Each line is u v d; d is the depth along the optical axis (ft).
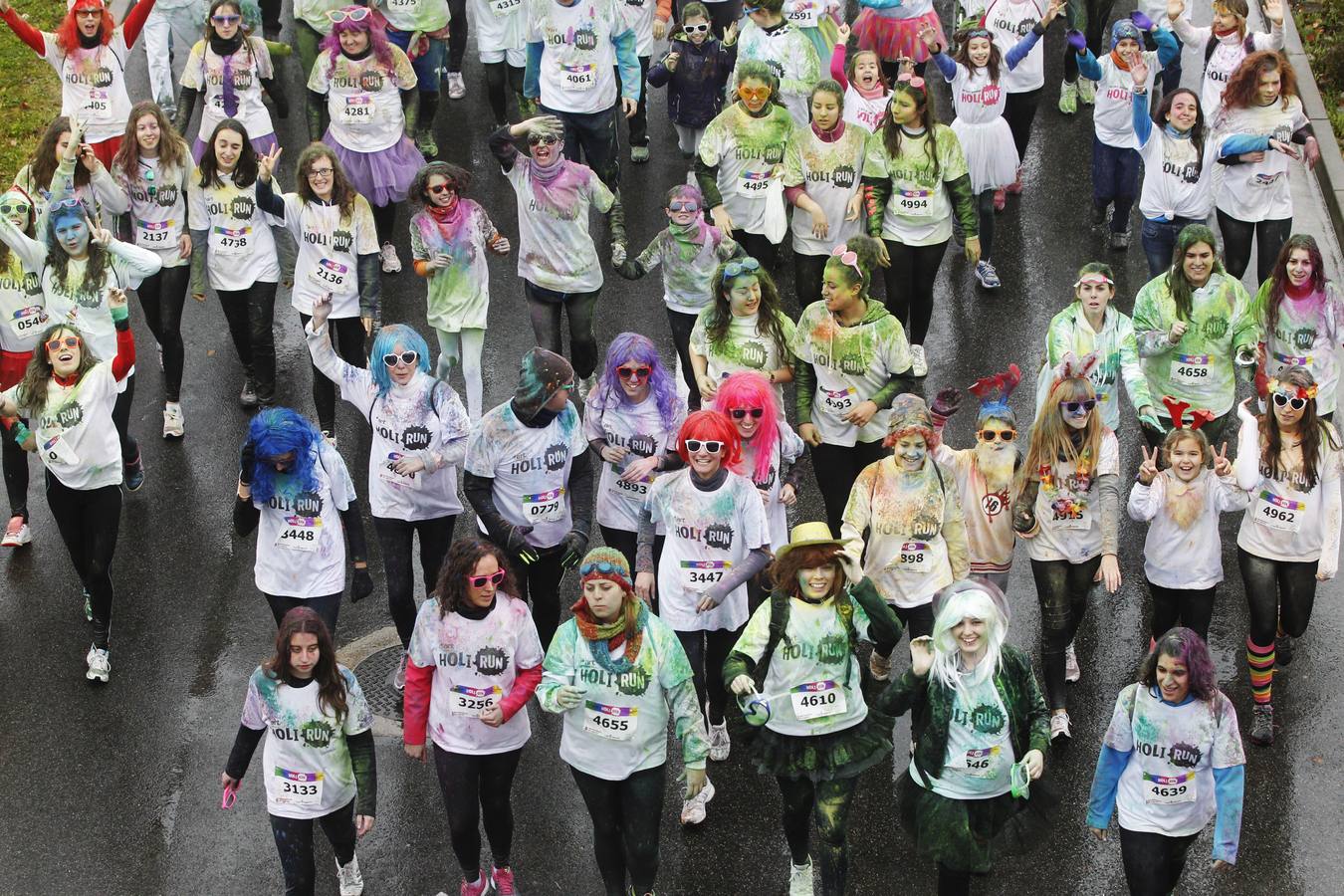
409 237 152.46
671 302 118.52
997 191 151.53
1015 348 135.13
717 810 96.02
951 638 79.61
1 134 167.02
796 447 99.55
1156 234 130.41
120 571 115.85
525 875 92.27
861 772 84.02
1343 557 114.01
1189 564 97.19
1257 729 99.55
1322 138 161.79
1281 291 113.39
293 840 85.35
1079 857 92.12
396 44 153.79
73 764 100.63
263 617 112.06
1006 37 146.82
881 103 137.39
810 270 127.13
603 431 98.32
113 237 121.70
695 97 151.33
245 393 131.23
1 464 124.57
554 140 117.60
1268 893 89.76
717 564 91.45
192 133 162.91
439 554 102.99
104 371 103.96
